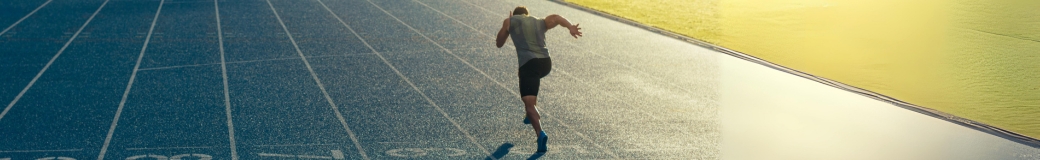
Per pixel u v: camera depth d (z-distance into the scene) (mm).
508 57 11656
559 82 9664
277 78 9539
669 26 17016
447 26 15156
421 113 7719
